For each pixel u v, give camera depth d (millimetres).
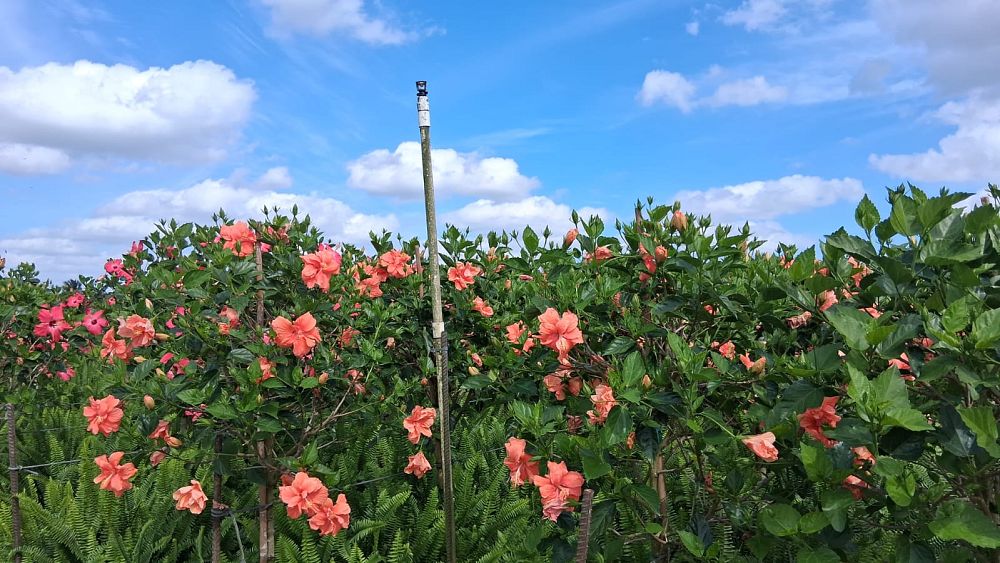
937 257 1983
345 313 3689
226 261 3479
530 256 3340
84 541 3754
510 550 3652
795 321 2914
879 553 2955
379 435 4570
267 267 3963
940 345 1981
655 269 2594
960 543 2268
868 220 2252
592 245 2914
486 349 3945
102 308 5344
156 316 3379
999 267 2174
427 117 2854
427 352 3986
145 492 4059
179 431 3512
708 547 2363
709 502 2723
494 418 5070
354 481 4211
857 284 2709
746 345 2775
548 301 2721
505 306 4258
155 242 4812
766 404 2359
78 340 5691
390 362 3936
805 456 1991
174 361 3312
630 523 3135
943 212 2055
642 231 2688
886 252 2236
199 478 4051
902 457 1922
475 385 3021
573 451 2471
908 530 2033
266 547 3453
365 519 3801
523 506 3979
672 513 3074
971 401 1975
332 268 3615
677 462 3279
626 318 2533
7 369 5613
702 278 2496
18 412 5191
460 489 4117
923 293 2271
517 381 2824
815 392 2102
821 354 2162
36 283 6500
